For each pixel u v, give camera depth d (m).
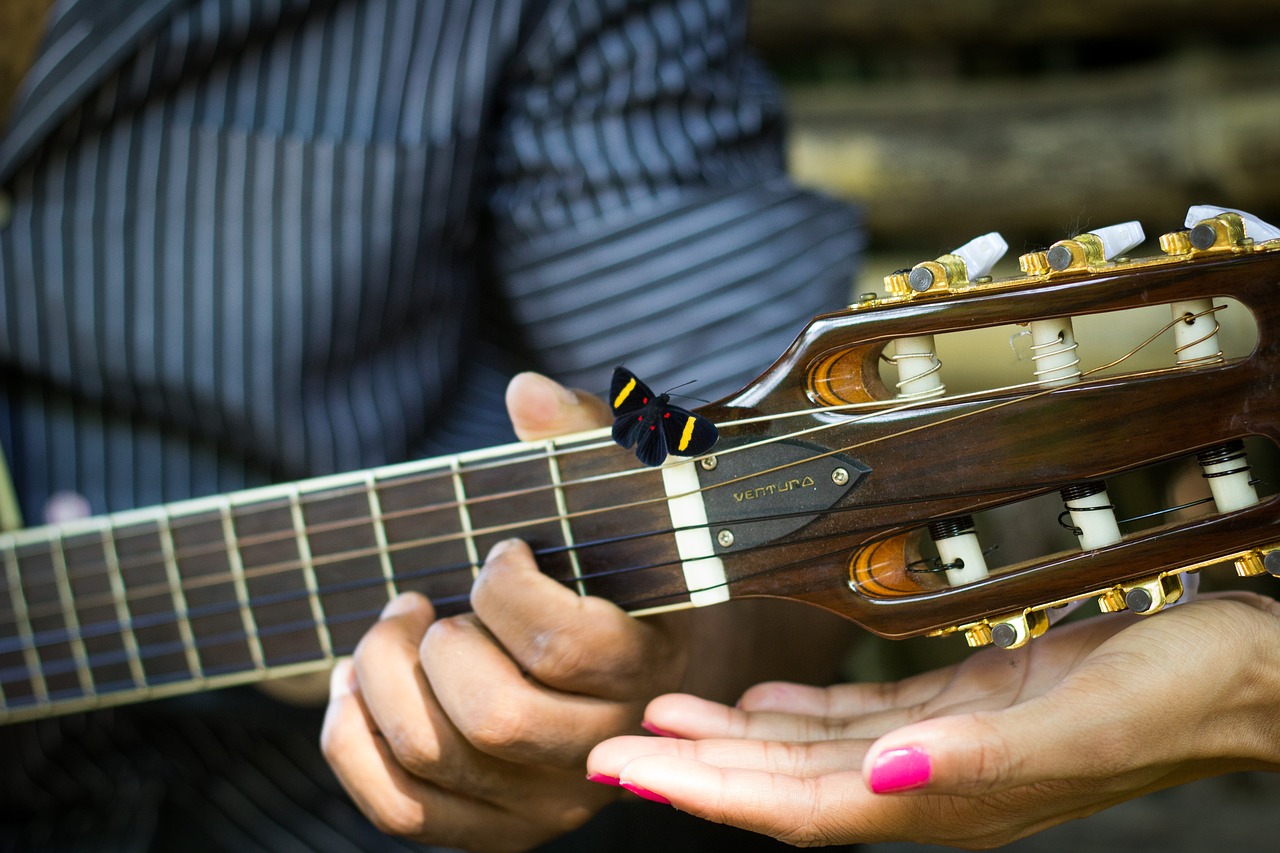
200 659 1.06
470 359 1.24
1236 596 0.89
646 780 0.86
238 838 1.23
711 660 1.04
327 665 1.02
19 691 1.10
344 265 1.15
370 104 1.16
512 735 0.93
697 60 1.18
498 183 1.19
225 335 1.15
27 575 1.08
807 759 0.88
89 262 1.15
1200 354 0.87
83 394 1.18
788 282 1.15
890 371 1.35
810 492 0.91
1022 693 0.90
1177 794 2.10
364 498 0.99
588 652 0.93
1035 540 1.54
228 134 1.15
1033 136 2.46
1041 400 0.88
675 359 1.14
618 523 0.94
